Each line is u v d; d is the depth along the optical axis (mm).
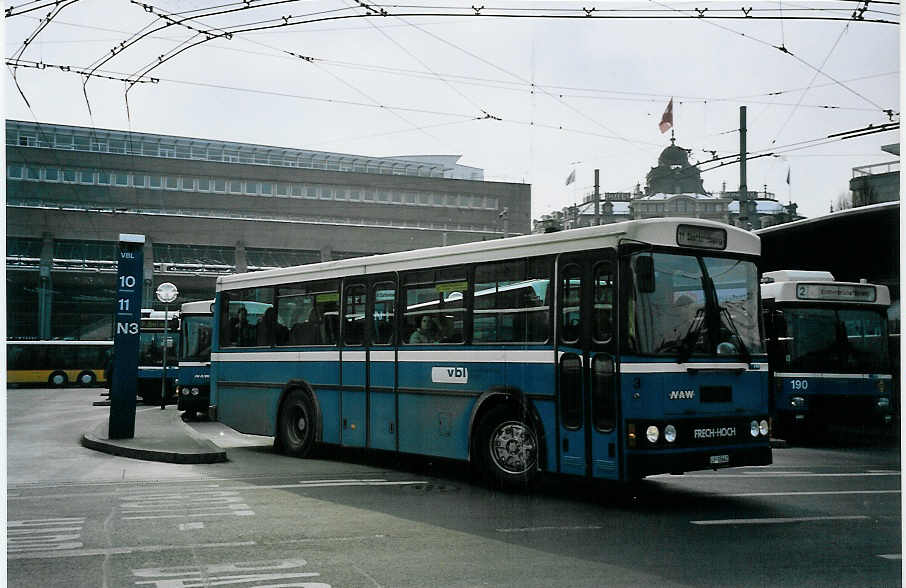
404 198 83938
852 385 16422
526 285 9961
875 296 16922
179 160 73500
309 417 13180
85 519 8219
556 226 9977
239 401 14617
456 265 10914
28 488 10266
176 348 30797
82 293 59844
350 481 10906
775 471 12461
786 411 16250
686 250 9266
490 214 86250
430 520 8188
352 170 82438
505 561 6488
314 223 73375
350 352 12438
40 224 60156
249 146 78625
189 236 68125
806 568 6301
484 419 10227
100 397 35875
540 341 9711
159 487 10367
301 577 6012
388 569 6234
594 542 7195
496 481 10102
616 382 8797
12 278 58375
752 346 9555
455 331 10805
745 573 6141
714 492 10219
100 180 64688
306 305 13430
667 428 8734
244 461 13023
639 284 8898
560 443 9398
